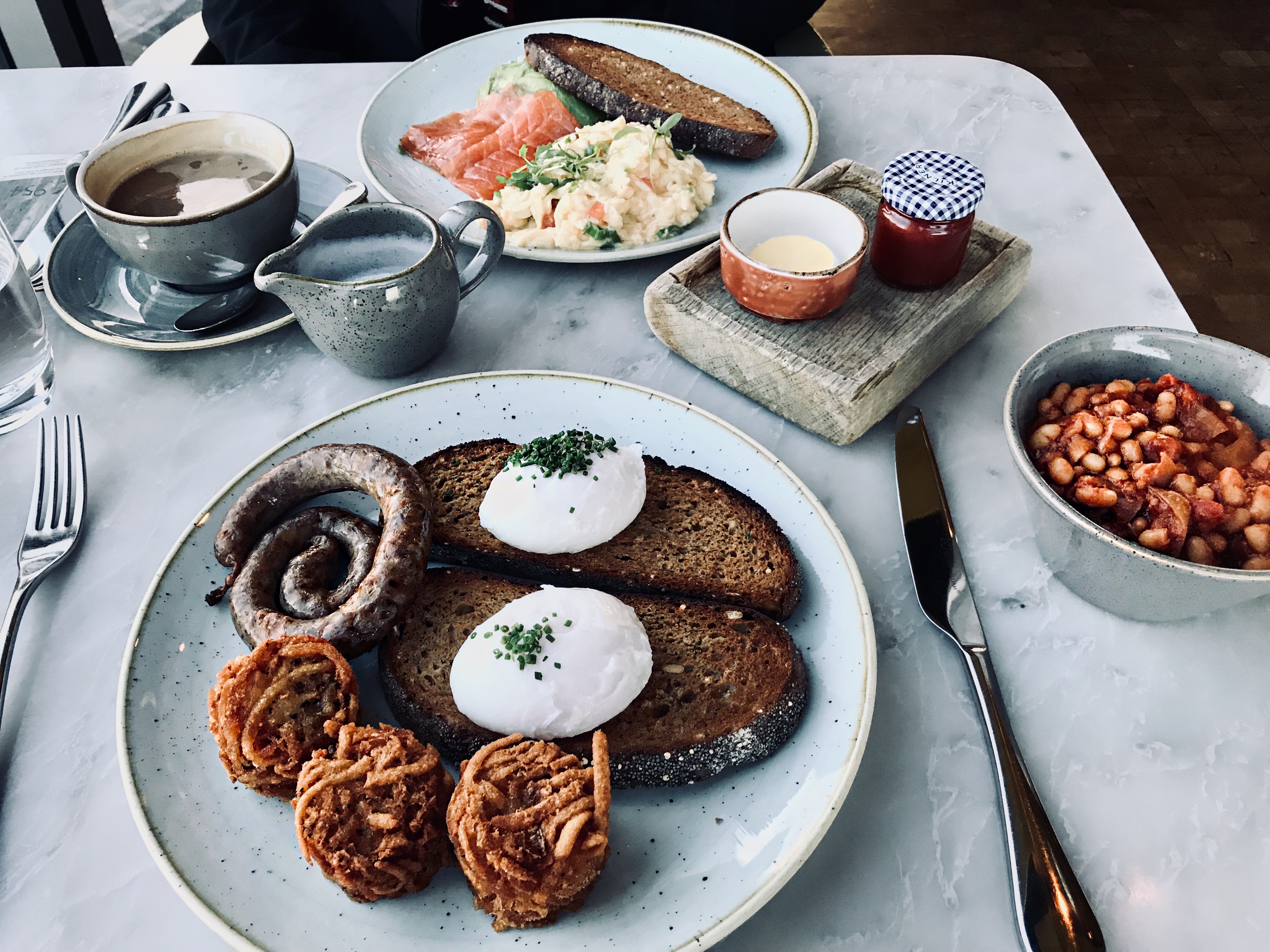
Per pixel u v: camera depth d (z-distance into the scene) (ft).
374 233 1.48
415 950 0.98
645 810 1.09
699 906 1.00
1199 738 1.14
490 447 1.41
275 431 1.50
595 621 1.15
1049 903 0.99
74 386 1.56
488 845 0.98
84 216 1.73
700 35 2.08
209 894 1.01
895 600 1.28
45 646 1.25
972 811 1.10
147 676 1.17
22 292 1.45
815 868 1.06
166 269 1.53
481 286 1.73
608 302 1.70
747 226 1.53
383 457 1.30
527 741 1.07
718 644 1.20
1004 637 1.23
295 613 1.20
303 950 0.98
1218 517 1.14
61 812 1.12
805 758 1.10
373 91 2.13
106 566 1.33
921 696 1.19
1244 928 1.01
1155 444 1.20
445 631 1.23
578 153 1.77
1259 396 1.23
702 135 1.85
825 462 1.44
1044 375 1.29
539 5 2.72
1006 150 1.94
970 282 1.52
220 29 2.61
